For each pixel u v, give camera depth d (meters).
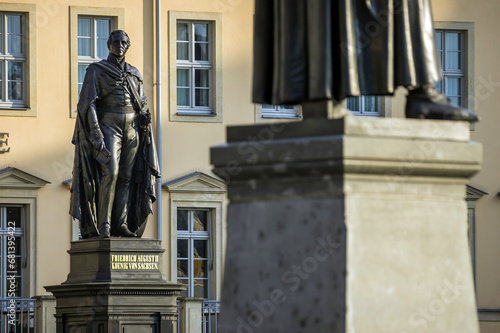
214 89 48.19
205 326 45.47
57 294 27.17
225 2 48.34
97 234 27.38
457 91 50.16
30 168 45.47
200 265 47.72
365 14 5.91
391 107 49.44
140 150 28.17
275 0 5.94
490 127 49.56
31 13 46.09
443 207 5.75
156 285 26.69
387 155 5.55
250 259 5.75
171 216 46.91
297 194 5.65
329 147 5.50
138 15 47.16
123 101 28.00
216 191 47.53
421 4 6.06
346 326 5.40
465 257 5.76
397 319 5.52
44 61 46.19
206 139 47.84
